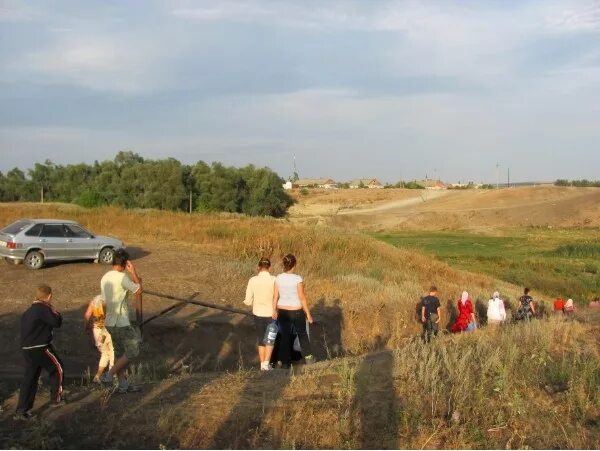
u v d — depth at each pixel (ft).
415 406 22.47
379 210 345.92
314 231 91.56
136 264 67.72
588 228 273.13
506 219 295.69
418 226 286.05
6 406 24.00
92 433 20.62
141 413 22.15
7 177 281.95
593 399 23.47
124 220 108.58
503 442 20.17
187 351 42.60
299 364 33.99
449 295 69.82
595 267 127.13
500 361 27.02
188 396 24.03
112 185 251.80
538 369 26.71
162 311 43.80
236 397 23.81
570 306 65.21
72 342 39.29
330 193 431.02
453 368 25.79
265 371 28.81
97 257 68.44
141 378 29.94
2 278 57.67
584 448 19.62
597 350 30.81
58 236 65.82
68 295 50.01
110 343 25.48
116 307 25.32
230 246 81.82
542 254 162.09
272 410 22.29
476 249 177.68
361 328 52.26
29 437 19.97
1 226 104.88
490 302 55.16
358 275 69.97
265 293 32.65
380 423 21.35
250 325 46.01
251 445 19.56
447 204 355.97
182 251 80.33
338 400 23.06
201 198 260.01
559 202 320.09
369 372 26.63
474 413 22.06
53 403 23.34
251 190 271.69
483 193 382.83
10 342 38.73
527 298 60.13
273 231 89.97
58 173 281.54
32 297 48.55
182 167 259.19
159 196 246.88
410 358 27.76
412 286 68.33
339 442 19.74
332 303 54.54
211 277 60.90
